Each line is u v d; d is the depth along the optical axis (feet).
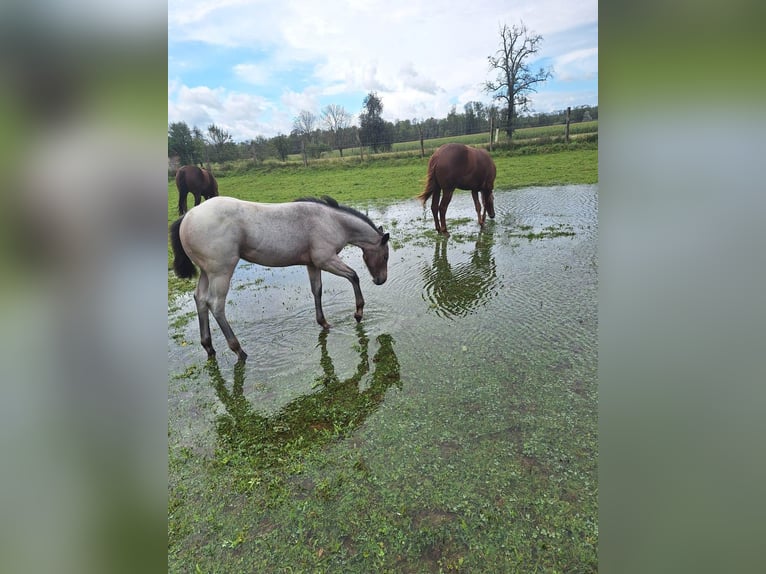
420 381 9.84
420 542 5.87
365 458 7.59
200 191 31.50
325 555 5.82
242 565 5.77
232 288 17.53
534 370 9.87
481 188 23.34
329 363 11.03
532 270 16.49
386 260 14.43
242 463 7.68
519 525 5.99
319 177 51.62
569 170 40.14
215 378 10.66
